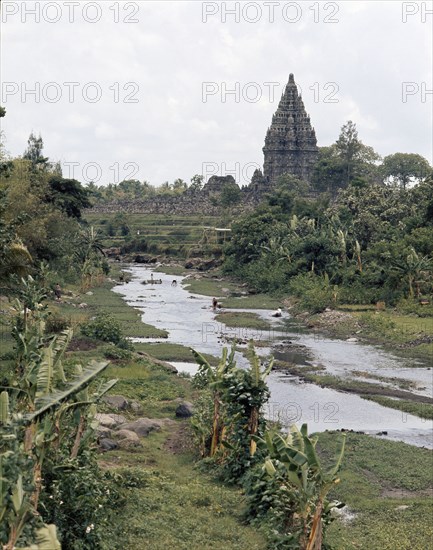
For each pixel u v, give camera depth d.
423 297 78.31
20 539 16.17
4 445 18.08
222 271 123.19
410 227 94.06
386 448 34.47
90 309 78.12
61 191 99.12
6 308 60.12
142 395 40.38
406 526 25.50
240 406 28.97
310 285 85.69
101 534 20.84
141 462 29.64
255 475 25.31
